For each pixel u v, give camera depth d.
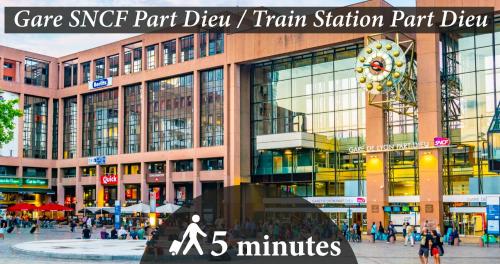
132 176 95.44
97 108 102.62
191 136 87.69
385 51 60.03
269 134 75.50
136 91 96.88
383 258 34.69
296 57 77.12
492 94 59.53
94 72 103.00
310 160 74.44
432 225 54.41
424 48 60.47
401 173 65.44
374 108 63.78
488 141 47.81
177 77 90.75
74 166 103.50
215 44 85.19
